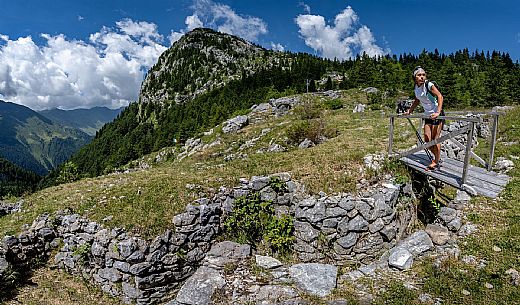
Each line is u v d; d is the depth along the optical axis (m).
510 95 50.66
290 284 8.22
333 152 12.96
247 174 11.99
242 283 8.41
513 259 7.77
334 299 7.48
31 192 17.03
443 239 9.04
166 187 11.29
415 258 8.59
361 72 69.06
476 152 16.14
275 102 49.47
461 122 17.80
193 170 14.22
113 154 112.38
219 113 71.94
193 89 174.75
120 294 9.22
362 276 8.28
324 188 10.15
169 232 9.55
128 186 11.97
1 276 9.52
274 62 190.38
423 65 80.88
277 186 10.70
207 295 8.11
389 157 11.03
